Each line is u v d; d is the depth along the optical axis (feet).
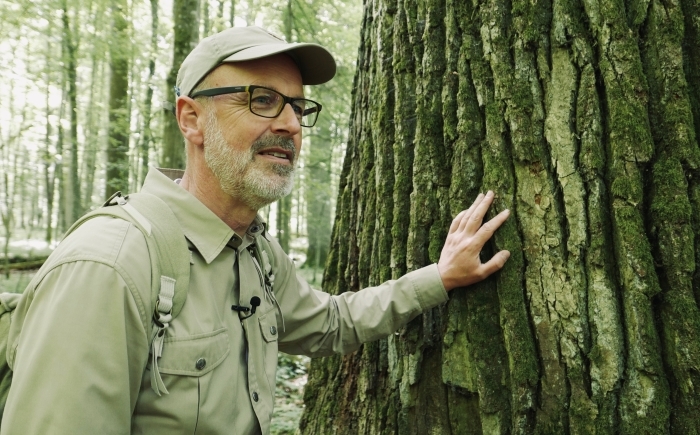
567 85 4.54
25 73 34.06
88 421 3.07
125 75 31.32
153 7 35.19
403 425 5.42
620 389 4.14
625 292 4.17
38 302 3.31
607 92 4.35
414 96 5.73
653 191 4.21
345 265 6.92
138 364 3.45
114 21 29.40
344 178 7.42
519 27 4.76
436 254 5.24
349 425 6.20
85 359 3.13
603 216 4.32
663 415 3.93
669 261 4.07
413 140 5.70
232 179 4.42
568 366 4.35
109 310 3.27
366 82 6.93
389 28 6.16
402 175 5.74
